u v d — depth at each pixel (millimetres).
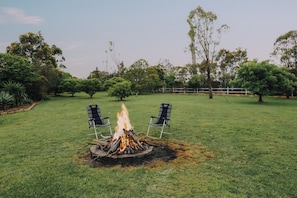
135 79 32062
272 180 3289
